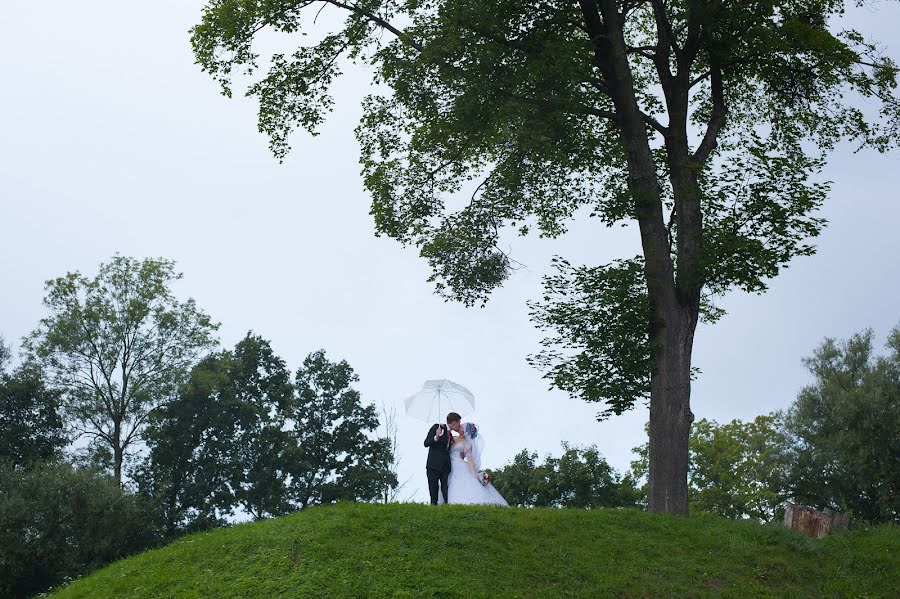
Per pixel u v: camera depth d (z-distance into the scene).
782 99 23.14
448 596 13.41
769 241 20.06
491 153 24.11
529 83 20.44
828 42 20.39
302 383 62.47
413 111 22.59
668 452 19.47
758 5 20.67
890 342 48.84
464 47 20.61
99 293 56.44
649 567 14.99
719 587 14.66
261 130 23.11
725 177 20.61
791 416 50.72
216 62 22.48
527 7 21.12
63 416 53.72
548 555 15.06
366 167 23.56
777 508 51.59
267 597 13.41
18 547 42.38
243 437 59.50
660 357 20.11
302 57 22.66
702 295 22.81
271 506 56.34
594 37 21.69
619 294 20.28
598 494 50.28
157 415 56.97
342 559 14.26
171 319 57.06
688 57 22.00
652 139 23.66
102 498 45.47
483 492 17.61
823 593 15.02
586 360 21.27
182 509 56.78
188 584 14.33
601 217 21.34
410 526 15.45
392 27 22.27
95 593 15.01
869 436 45.69
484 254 23.36
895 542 17.17
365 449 60.56
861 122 23.16
